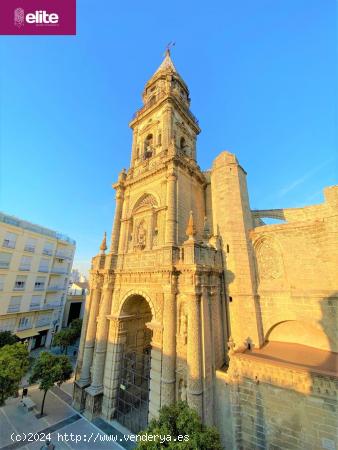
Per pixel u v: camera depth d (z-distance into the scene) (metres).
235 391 13.80
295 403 11.87
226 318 18.11
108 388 19.75
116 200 28.19
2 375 18.25
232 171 21.69
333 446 10.46
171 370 15.50
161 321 17.66
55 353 41.97
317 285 15.66
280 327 16.91
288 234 17.75
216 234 20.80
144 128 31.05
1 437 16.95
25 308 41.03
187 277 16.41
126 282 21.83
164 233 21.42
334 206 16.58
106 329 21.92
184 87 35.41
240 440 13.02
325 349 14.75
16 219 42.88
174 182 22.09
